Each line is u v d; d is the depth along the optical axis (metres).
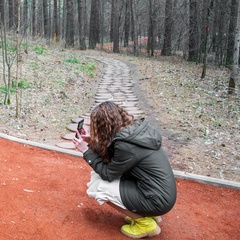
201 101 9.51
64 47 20.47
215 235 2.99
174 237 2.89
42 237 2.63
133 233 2.77
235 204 3.69
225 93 10.42
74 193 3.55
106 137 2.58
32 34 18.97
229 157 5.40
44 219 2.90
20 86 9.05
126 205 2.62
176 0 22.47
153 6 25.03
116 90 10.94
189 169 4.79
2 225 2.70
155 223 2.81
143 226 2.75
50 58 14.14
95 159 2.69
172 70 14.95
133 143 2.47
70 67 13.34
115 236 2.78
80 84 11.31
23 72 10.66
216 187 4.11
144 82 12.32
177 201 3.62
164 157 2.63
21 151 4.78
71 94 9.90
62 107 8.41
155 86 11.57
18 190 3.39
